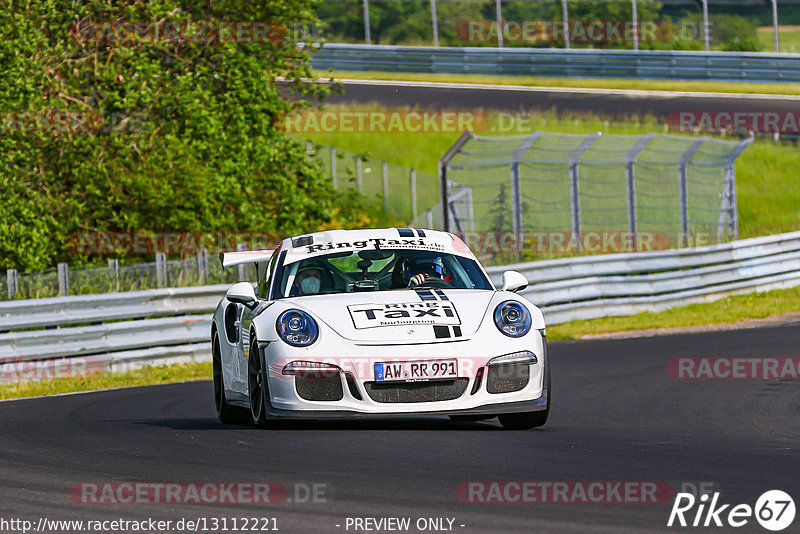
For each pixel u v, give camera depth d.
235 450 24.16
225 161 74.12
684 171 92.94
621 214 102.06
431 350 25.98
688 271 75.94
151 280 60.25
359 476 20.44
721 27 158.25
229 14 80.25
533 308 28.06
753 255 81.25
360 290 29.11
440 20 157.00
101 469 22.22
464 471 20.84
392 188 113.31
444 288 29.20
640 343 55.25
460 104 130.62
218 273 62.34
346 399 25.89
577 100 134.12
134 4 75.50
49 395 43.25
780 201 122.69
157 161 71.19
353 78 141.00
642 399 35.44
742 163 129.75
